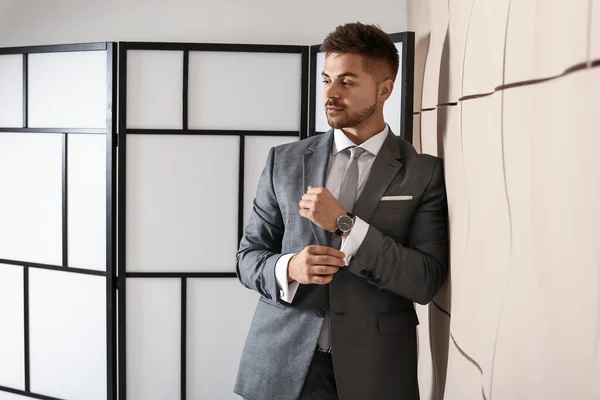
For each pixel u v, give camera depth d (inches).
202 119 112.7
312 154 71.7
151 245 114.7
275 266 67.6
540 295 44.8
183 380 116.3
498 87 53.5
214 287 115.3
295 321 68.7
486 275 56.9
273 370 69.2
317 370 68.3
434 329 80.3
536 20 45.7
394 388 67.8
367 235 64.1
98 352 118.9
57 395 123.1
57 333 122.1
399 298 69.2
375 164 68.6
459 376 65.8
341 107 66.6
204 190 113.9
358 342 66.8
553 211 42.7
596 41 36.8
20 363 125.9
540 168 44.8
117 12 126.2
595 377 37.5
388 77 68.3
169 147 113.3
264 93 112.1
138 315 115.5
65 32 128.6
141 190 114.0
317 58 109.2
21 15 130.5
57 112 118.4
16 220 123.7
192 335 116.1
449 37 72.9
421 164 70.4
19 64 121.0
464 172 64.0
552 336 42.9
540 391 44.6
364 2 121.6
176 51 111.8
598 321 37.3
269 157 75.0
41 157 120.5
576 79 39.2
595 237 37.3
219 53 111.6
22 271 124.3
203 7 124.1
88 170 116.7
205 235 114.6
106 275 115.7
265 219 74.2
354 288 67.3
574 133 39.5
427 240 69.7
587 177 38.0
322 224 64.3
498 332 53.3
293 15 123.2
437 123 78.0
